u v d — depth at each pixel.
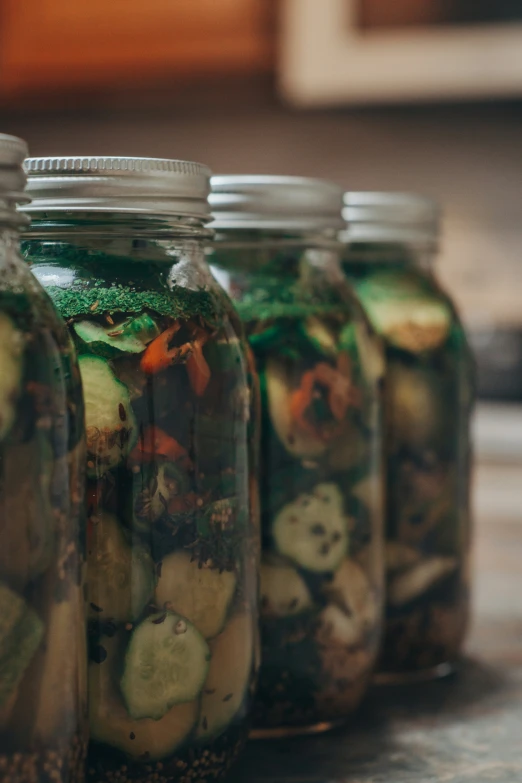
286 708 0.73
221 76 1.93
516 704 0.79
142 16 1.93
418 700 0.80
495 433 1.83
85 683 0.60
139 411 0.61
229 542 0.64
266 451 0.71
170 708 0.62
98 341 0.61
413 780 0.68
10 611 0.56
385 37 1.86
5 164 0.55
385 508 0.82
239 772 0.69
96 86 1.98
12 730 0.56
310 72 1.90
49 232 0.63
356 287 0.82
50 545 0.57
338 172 2.24
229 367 0.64
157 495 0.62
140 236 0.63
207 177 0.64
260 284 0.72
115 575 0.61
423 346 0.82
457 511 0.84
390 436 0.82
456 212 2.20
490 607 0.99
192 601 0.63
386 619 0.82
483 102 2.01
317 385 0.72
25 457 0.56
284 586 0.72
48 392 0.56
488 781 0.68
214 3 1.90
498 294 2.18
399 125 2.20
